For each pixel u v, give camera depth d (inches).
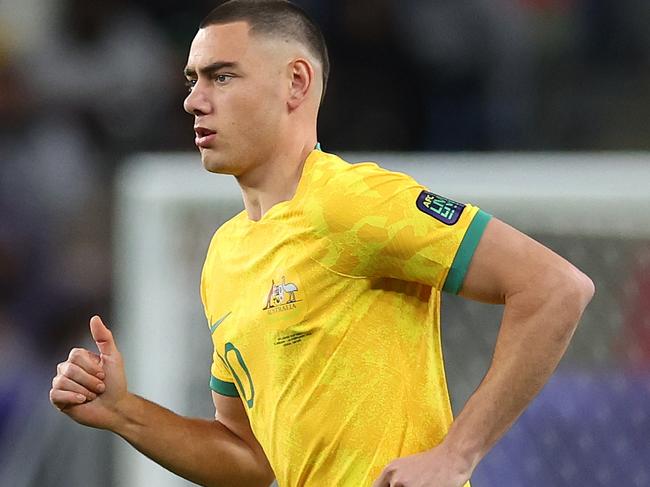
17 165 1080.8
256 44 388.2
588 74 1131.3
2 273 1005.2
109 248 1032.8
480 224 362.9
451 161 691.4
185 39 1169.4
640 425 582.6
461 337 591.2
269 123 388.2
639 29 1141.7
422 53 1113.4
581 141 1107.9
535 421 590.2
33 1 1160.2
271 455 397.1
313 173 378.6
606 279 579.8
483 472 593.0
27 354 958.4
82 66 1130.7
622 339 581.9
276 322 378.9
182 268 630.5
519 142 1109.7
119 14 1160.8
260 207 398.0
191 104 389.4
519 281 357.4
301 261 373.7
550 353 354.6
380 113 1098.7
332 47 1109.1
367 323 373.1
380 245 363.6
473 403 357.4
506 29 1131.3
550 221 582.9
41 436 708.0
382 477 354.6
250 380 397.1
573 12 1147.3
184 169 636.1
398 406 373.4
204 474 438.9
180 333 630.5
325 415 375.2
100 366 412.5
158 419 429.1
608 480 584.4
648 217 576.1
